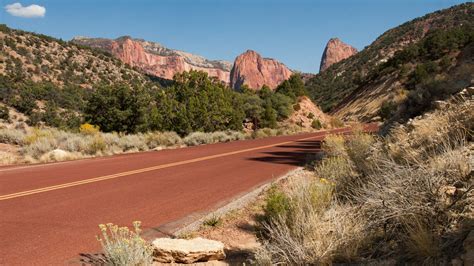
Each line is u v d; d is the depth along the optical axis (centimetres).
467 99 949
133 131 3272
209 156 1833
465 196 430
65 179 1138
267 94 6519
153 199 890
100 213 758
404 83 10612
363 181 763
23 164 1522
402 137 947
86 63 14200
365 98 12225
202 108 3625
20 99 7606
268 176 1230
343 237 462
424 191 457
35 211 762
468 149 595
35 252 546
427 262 366
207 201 882
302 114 6825
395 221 458
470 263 320
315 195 646
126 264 478
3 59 11419
